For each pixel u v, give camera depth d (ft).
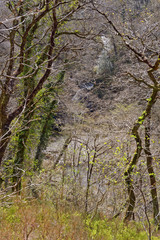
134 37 32.24
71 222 20.48
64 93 57.93
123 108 51.93
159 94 38.06
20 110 24.14
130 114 47.85
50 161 52.21
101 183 28.81
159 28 34.19
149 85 32.53
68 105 56.85
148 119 33.73
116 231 21.70
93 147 33.27
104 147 34.45
